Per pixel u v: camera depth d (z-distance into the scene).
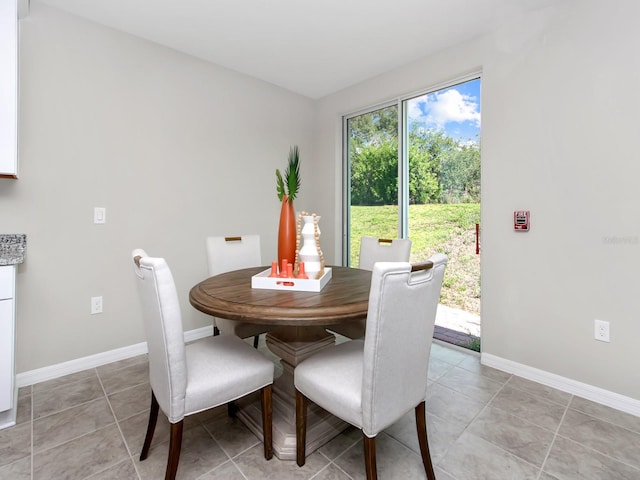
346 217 3.67
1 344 1.60
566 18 1.99
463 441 1.55
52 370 2.16
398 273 1.05
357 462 1.42
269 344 1.78
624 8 1.78
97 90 2.29
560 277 2.05
